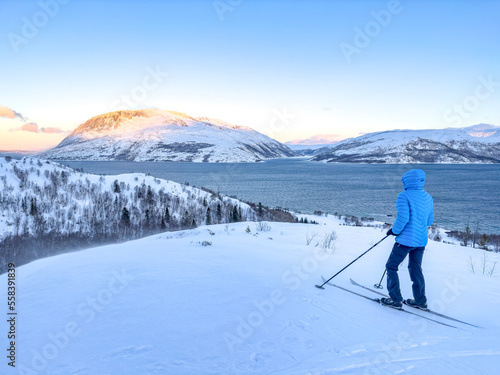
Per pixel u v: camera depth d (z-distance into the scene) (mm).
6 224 45750
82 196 61000
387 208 82188
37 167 67875
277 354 2857
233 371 2555
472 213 75250
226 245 8031
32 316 3527
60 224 48469
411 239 4094
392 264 4238
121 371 2496
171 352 2814
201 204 63781
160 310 3711
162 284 4613
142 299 4031
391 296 4199
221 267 5625
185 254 6699
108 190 65938
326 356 2848
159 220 54500
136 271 5285
